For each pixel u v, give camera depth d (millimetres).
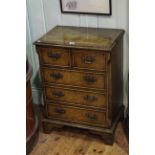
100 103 2164
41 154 2281
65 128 2531
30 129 2275
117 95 2326
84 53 2018
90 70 2062
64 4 2309
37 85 2785
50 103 2344
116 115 2377
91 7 2240
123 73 2432
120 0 2148
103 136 2279
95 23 2312
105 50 1929
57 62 2139
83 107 2236
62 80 2197
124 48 2324
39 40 2141
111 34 2170
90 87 2131
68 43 2053
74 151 2291
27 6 2449
